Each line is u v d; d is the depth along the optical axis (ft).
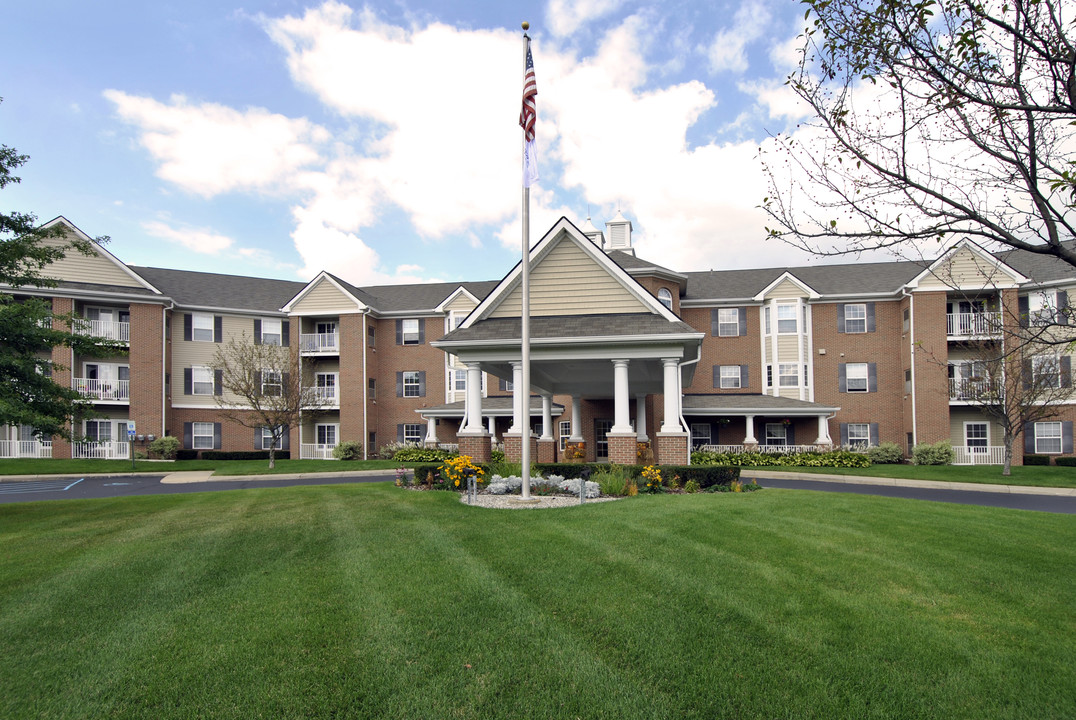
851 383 107.34
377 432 120.16
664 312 53.52
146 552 26.91
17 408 40.34
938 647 17.47
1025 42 17.93
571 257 56.70
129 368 104.27
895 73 19.85
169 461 102.83
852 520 33.22
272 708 14.42
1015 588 22.21
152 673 15.83
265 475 86.12
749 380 110.01
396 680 15.57
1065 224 19.10
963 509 39.11
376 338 121.49
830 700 14.88
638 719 14.17
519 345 53.47
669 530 29.71
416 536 29.25
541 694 15.06
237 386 96.99
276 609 19.85
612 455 51.72
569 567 23.93
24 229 43.29
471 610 19.74
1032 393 80.48
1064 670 16.30
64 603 20.47
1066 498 62.34
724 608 19.89
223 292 119.75
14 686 15.24
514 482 45.88
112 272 104.73
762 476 82.89
